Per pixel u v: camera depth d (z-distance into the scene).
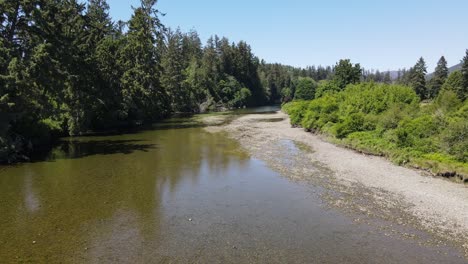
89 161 25.59
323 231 13.71
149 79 52.31
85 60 38.03
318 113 42.19
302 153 28.77
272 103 132.38
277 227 14.09
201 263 11.23
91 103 39.41
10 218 14.71
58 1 39.94
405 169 22.95
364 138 30.16
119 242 12.66
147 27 54.41
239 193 18.42
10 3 25.45
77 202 16.73
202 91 91.19
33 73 25.72
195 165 24.53
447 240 12.91
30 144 28.67
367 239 13.00
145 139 36.62
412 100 37.69
